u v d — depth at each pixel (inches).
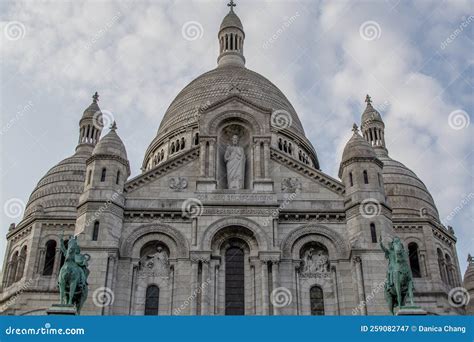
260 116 2042.3
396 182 2573.8
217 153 1987.0
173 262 1790.1
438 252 2442.2
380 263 1748.3
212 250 1800.0
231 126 2069.4
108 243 1763.0
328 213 1870.1
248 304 1743.4
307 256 1835.6
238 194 1883.6
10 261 2415.1
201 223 1823.3
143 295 1766.7
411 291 1503.4
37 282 2263.8
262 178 1918.1
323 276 1803.6
